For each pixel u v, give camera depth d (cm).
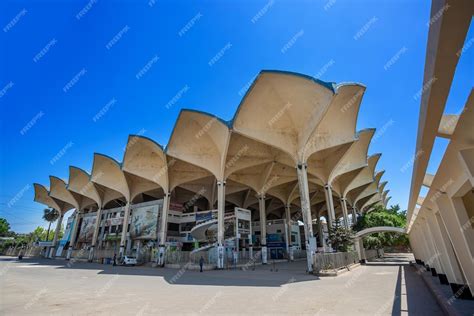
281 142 2381
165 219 3297
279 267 2488
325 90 1897
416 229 1867
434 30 289
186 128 2830
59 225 5312
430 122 409
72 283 1372
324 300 842
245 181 3400
